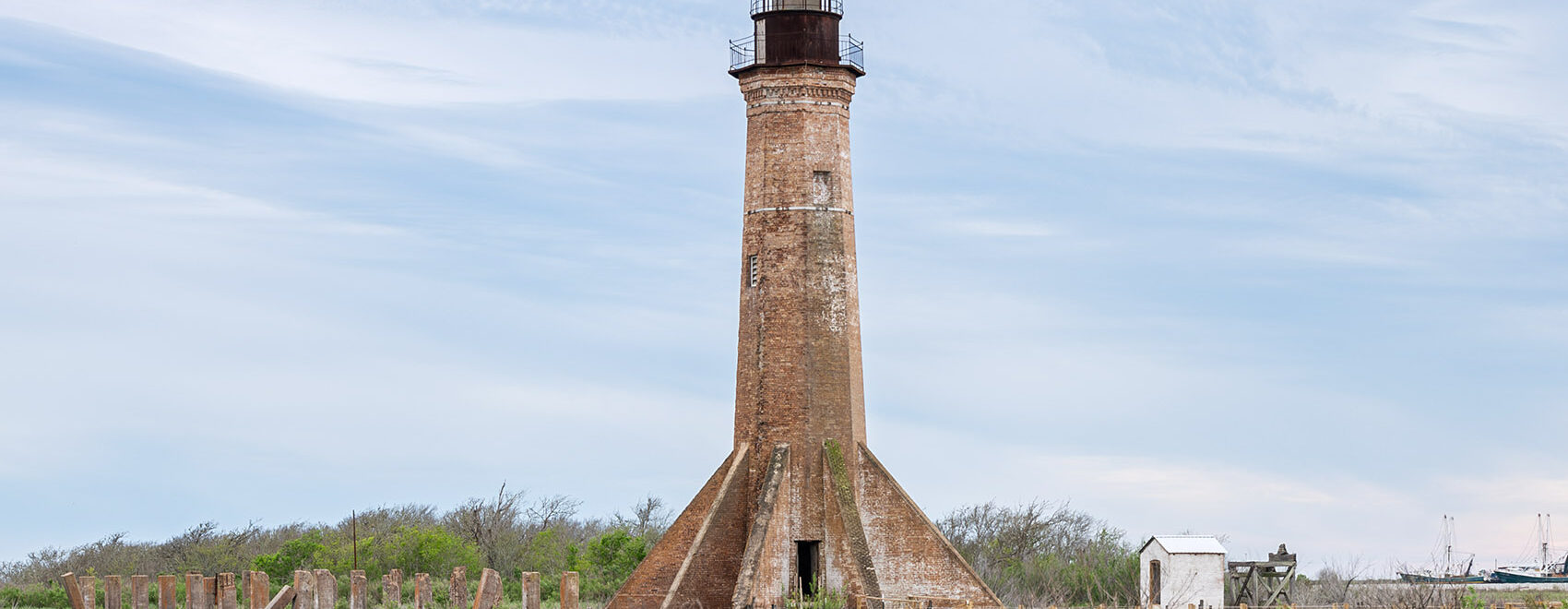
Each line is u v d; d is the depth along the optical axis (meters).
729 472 58.53
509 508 90.38
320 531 90.44
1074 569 72.12
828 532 57.59
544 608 61.31
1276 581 59.50
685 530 58.91
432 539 77.25
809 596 57.72
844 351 59.38
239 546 88.38
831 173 59.78
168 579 56.28
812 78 59.41
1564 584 85.56
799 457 58.19
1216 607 58.09
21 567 89.19
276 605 50.41
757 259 59.78
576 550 79.94
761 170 59.91
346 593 68.50
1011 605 62.84
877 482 58.66
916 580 57.62
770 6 60.31
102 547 91.88
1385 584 57.59
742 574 55.16
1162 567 59.56
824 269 59.22
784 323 58.91
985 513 85.69
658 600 58.53
